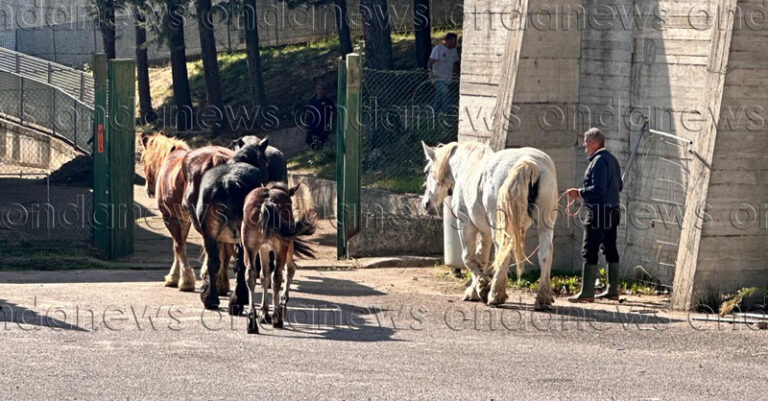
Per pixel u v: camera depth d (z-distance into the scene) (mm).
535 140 16422
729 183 13641
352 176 18734
